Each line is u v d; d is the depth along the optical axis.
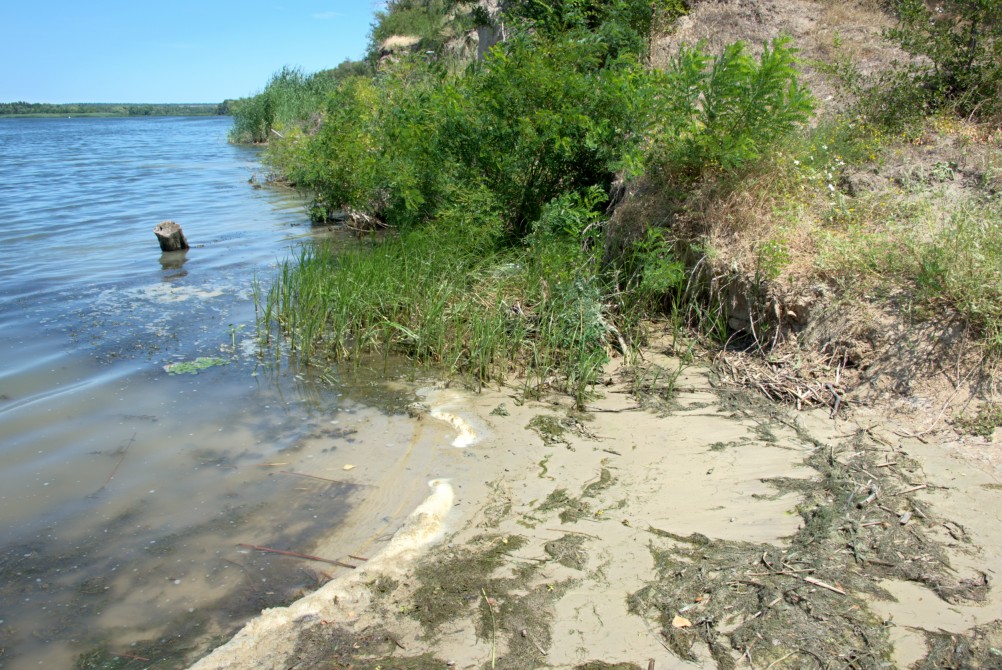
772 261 6.23
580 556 3.94
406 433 5.52
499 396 6.09
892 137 8.07
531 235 8.09
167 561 4.11
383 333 7.50
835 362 5.72
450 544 4.12
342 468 5.05
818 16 11.73
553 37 9.22
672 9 11.73
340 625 3.54
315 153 13.48
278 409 6.02
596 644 3.34
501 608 3.59
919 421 5.00
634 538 4.08
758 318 6.39
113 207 16.02
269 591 3.85
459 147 9.32
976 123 8.26
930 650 3.19
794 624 3.38
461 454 5.16
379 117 11.82
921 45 8.89
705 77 7.43
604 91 8.43
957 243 5.61
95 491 4.82
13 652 3.47
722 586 3.64
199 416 5.90
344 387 6.43
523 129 8.45
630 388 6.02
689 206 7.27
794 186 7.16
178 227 11.55
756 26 11.58
